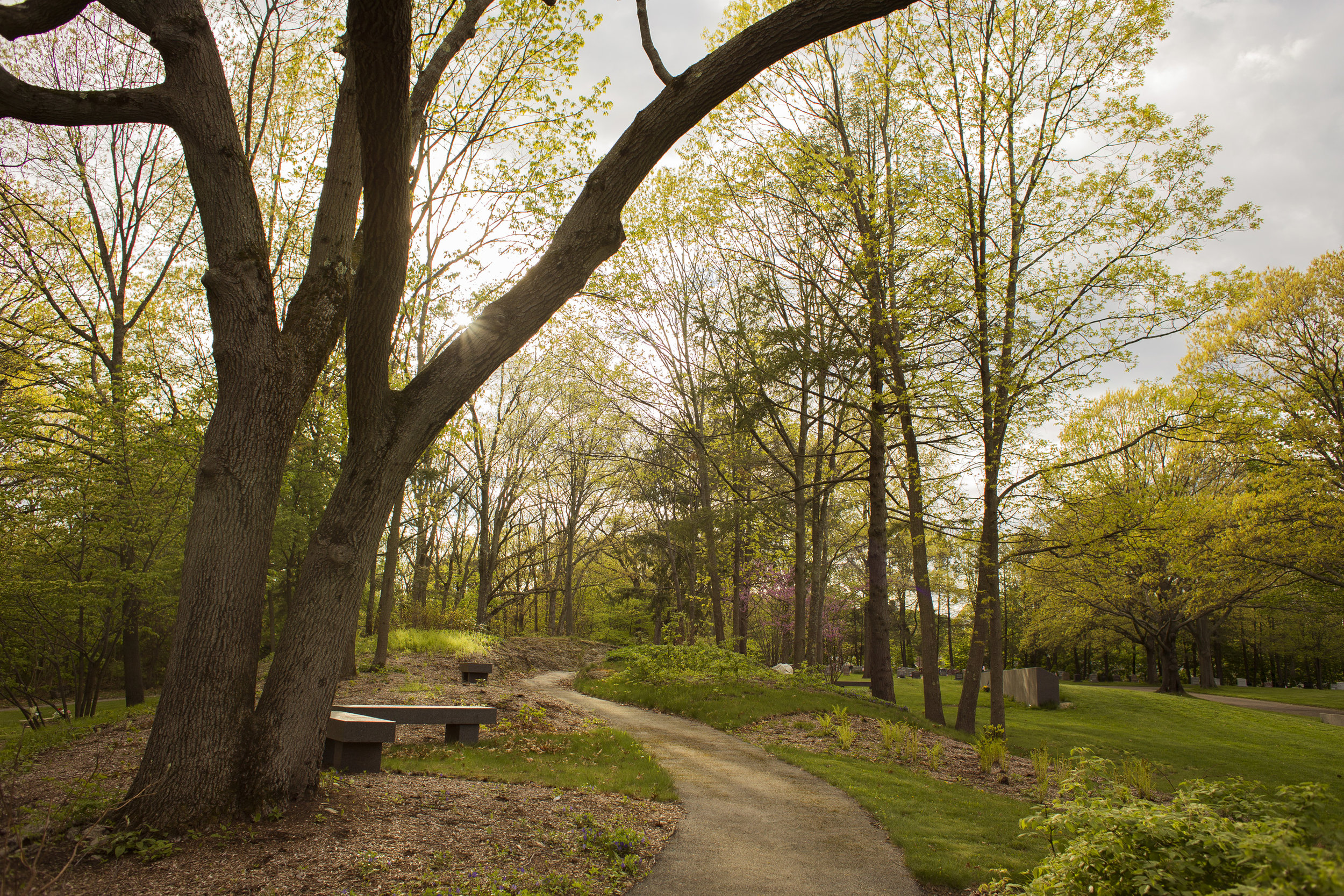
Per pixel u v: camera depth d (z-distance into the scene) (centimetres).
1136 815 349
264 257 532
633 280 1748
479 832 527
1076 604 3238
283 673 505
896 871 561
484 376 539
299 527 2034
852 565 3266
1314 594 2191
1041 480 1386
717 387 1592
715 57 492
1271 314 2164
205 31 511
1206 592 2533
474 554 4122
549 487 3566
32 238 1539
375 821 512
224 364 512
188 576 486
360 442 523
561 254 536
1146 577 2473
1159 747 1483
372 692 1226
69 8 462
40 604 1198
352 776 664
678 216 1756
